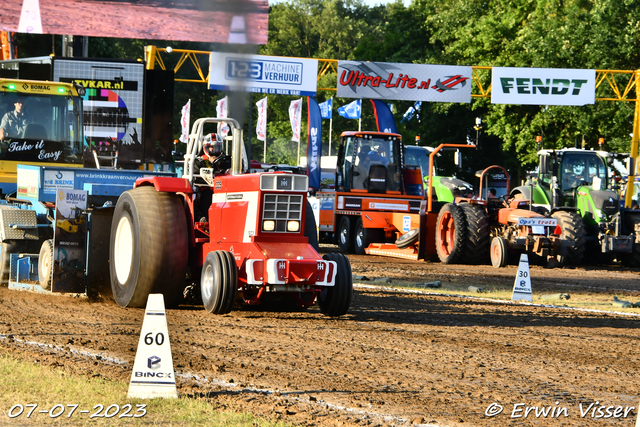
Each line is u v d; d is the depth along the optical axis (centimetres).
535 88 5831
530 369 1517
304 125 15450
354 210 5253
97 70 4400
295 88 5725
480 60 8562
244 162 2317
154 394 1177
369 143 5531
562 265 4400
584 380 1434
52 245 2309
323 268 1952
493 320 2209
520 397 1287
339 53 18362
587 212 4662
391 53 10794
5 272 2562
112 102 4466
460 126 9575
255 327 1894
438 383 1370
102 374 1336
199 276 2256
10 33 5894
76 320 1925
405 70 5847
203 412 1116
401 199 5303
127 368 1391
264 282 1923
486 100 8425
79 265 2275
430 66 5862
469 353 1659
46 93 2962
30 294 2381
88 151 4162
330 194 5731
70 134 3000
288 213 2016
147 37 5772
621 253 4753
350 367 1477
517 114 8138
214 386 1293
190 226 2192
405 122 10431
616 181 4891
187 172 2261
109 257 2289
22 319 1914
